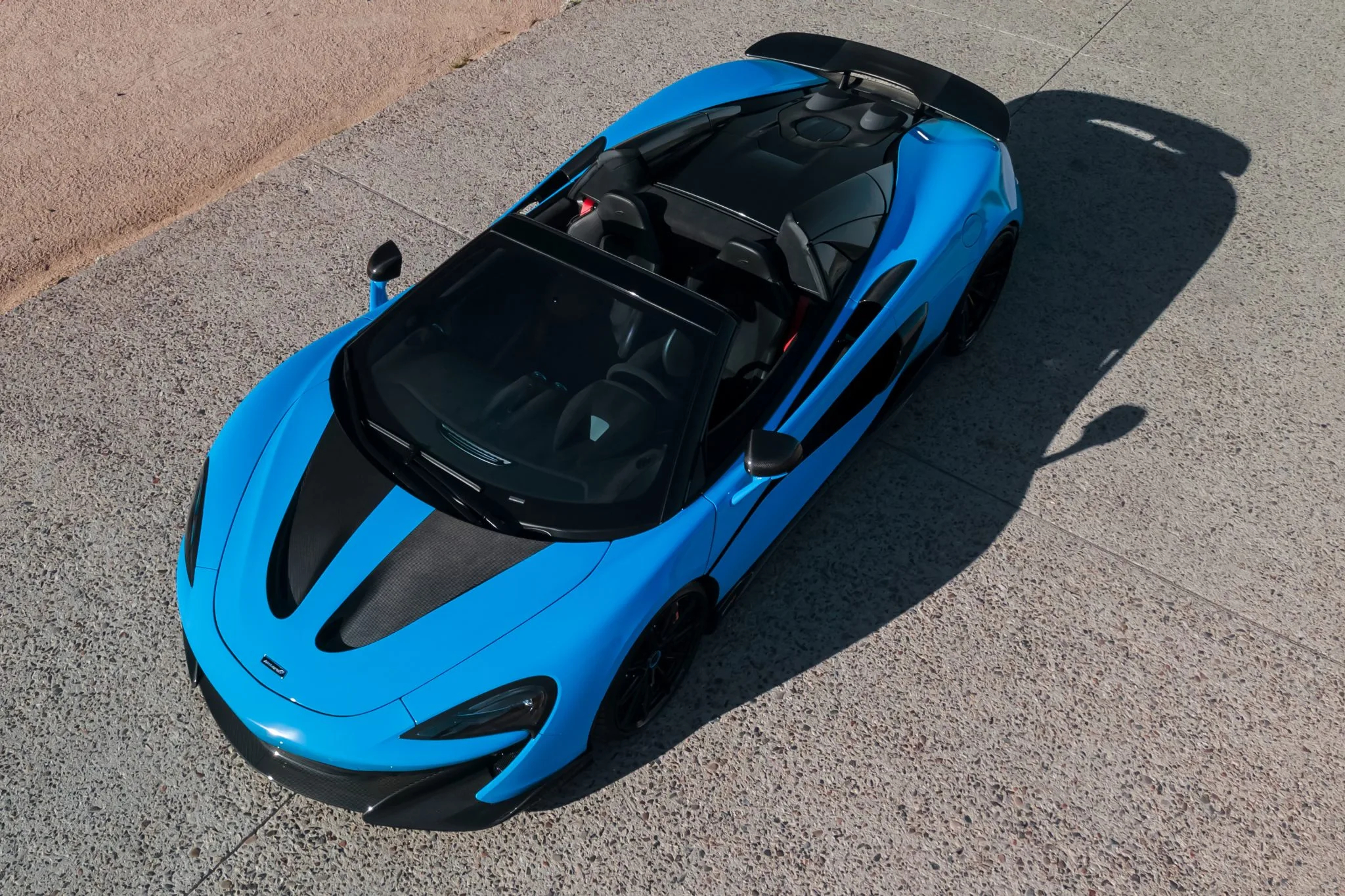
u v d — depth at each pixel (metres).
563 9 7.06
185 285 4.89
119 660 3.50
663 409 3.17
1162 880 3.16
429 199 5.44
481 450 3.12
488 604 2.88
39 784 3.19
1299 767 3.45
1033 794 3.34
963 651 3.70
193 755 3.28
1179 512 4.19
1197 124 6.15
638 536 3.01
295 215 5.30
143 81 6.43
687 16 6.95
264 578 2.95
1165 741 3.49
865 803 3.28
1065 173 5.77
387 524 3.01
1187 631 3.81
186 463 4.12
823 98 4.39
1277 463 4.39
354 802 2.86
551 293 3.34
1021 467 4.33
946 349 4.63
